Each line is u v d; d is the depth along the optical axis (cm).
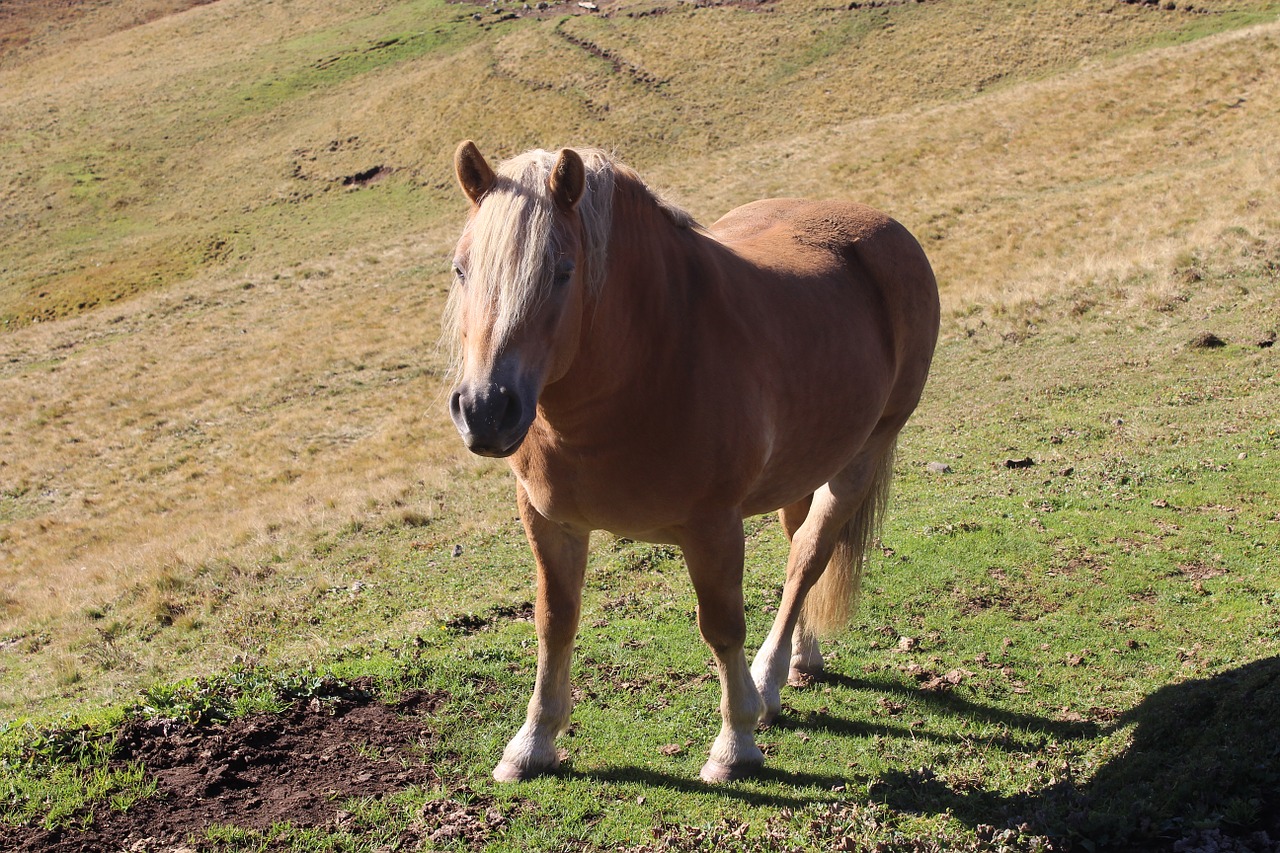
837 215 527
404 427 1866
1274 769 371
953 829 389
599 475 366
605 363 340
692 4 5875
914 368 540
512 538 1039
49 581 1341
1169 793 379
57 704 841
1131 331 1400
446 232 3722
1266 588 613
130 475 1877
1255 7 4450
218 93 6028
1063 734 477
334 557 1109
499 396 290
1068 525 754
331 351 2478
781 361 402
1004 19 4875
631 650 584
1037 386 1260
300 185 4741
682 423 358
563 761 451
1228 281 1479
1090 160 2739
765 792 427
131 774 412
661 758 459
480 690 518
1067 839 366
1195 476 838
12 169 5278
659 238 366
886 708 513
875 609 638
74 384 2522
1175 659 543
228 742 446
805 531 509
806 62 4950
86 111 6025
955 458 1034
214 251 4147
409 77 5700
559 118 4778
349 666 536
